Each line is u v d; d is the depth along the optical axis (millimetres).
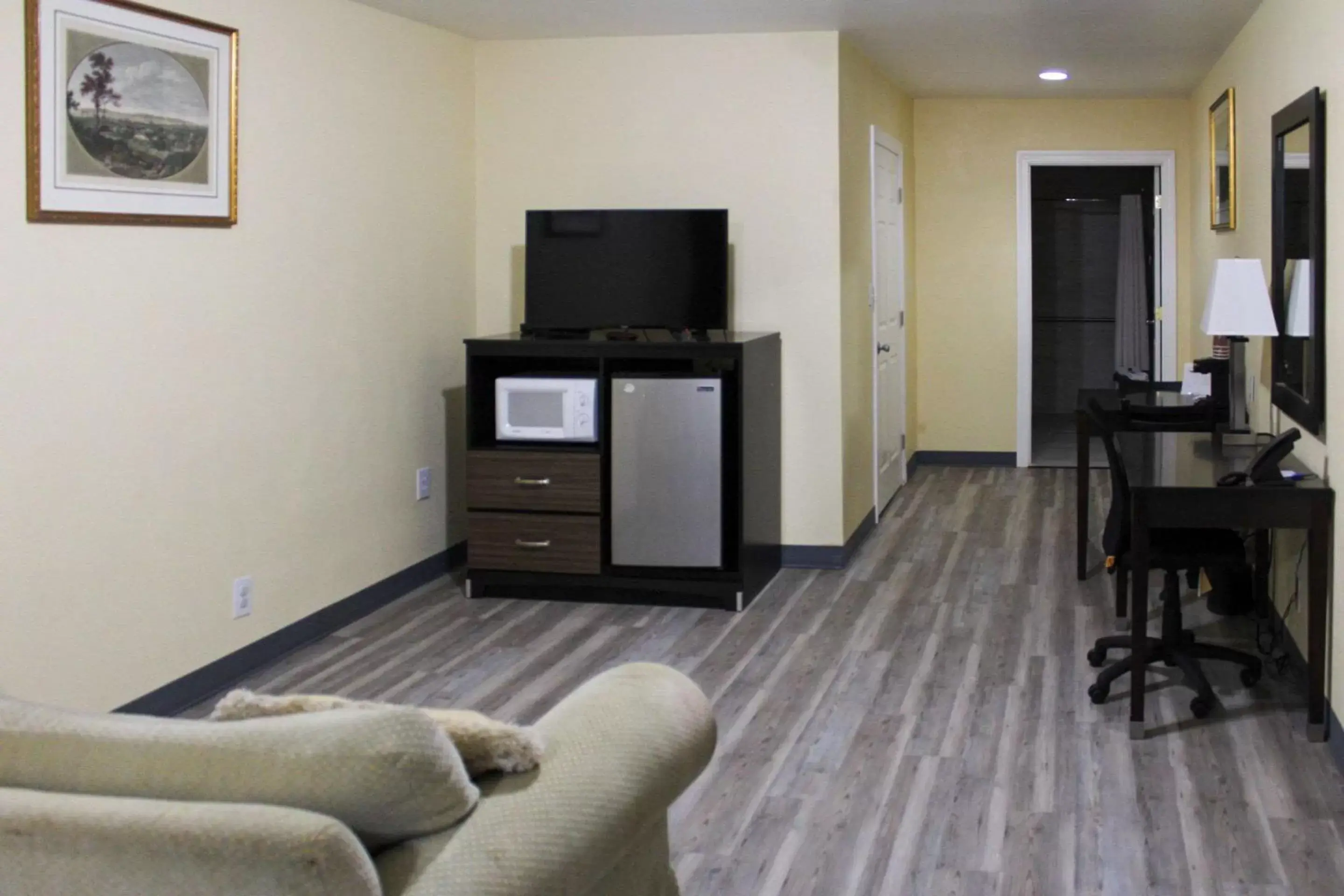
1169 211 7953
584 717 1917
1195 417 5105
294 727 1488
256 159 4172
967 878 2814
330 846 1327
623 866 1994
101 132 3480
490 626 4844
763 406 5320
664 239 5293
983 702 3955
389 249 5043
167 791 1469
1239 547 3832
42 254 3314
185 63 3787
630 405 5027
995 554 5961
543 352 5062
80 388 3457
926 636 4676
